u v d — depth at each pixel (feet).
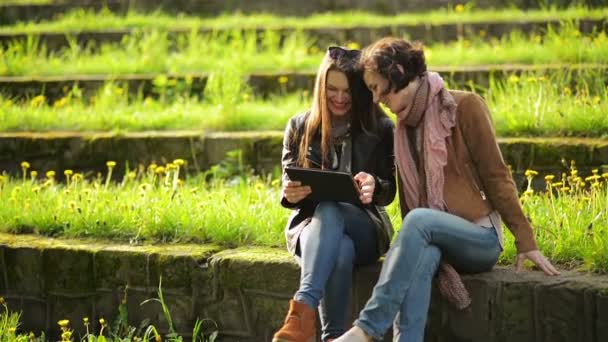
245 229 23.77
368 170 20.35
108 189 29.32
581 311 18.57
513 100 33.09
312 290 18.42
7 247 23.59
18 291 23.67
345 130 20.43
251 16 52.06
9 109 37.14
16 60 43.39
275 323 21.33
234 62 39.55
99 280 22.84
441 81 19.42
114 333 22.21
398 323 17.97
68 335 20.93
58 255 23.16
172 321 22.29
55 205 26.21
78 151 33.65
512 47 41.86
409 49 19.03
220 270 21.66
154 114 36.45
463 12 49.60
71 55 45.44
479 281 19.27
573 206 22.99
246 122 34.78
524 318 19.04
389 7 52.24
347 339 17.57
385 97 19.15
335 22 48.42
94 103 39.45
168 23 49.78
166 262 22.17
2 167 34.04
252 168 32.68
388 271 17.94
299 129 20.81
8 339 21.11
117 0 53.98
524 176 29.30
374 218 19.95
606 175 24.98
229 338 21.84
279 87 39.55
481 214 19.21
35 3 53.57
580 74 34.96
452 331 19.63
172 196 25.63
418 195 19.57
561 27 42.52
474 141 19.13
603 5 46.98
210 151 32.91
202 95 39.88
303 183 19.38
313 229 19.12
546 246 20.93
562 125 30.68
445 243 18.53
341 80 19.74
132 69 42.39
